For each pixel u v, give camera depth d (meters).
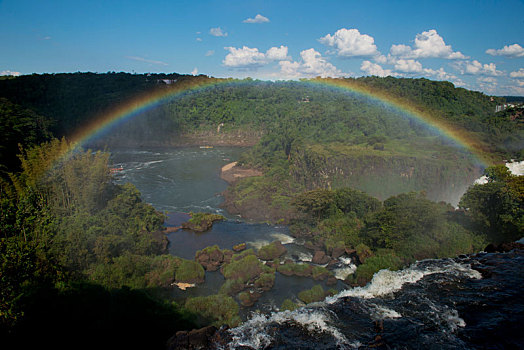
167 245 69.94
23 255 40.22
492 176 86.50
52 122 192.75
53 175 65.56
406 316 31.34
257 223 85.12
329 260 60.53
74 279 43.28
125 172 147.00
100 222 58.50
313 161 117.25
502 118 175.00
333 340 28.70
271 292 50.03
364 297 35.84
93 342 34.19
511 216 56.50
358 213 75.19
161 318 38.97
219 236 75.00
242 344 29.12
